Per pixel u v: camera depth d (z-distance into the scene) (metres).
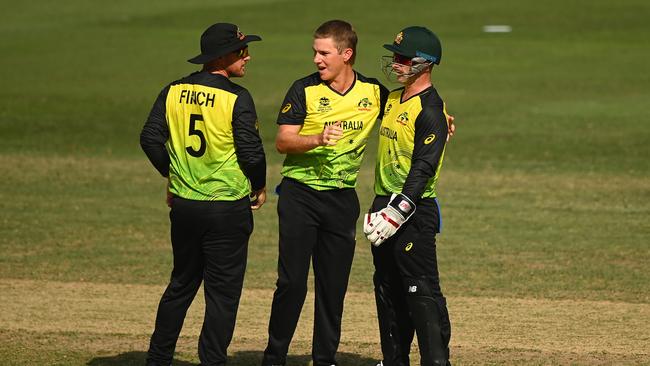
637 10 118.75
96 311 30.16
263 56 94.94
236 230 22.75
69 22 117.62
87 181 52.66
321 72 23.52
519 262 37.03
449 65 90.75
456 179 53.03
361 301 31.75
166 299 23.25
